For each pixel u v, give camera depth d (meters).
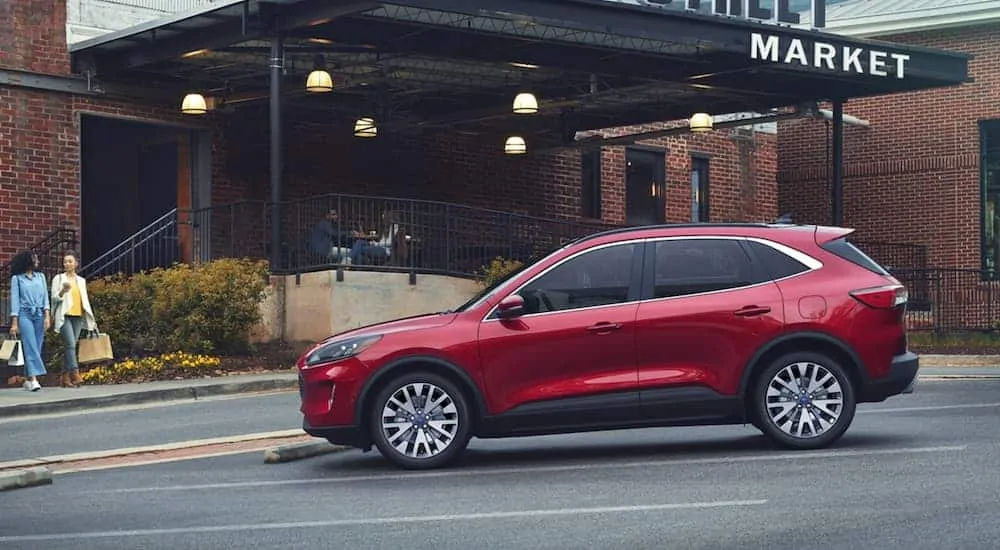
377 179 27.70
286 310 22.41
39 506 10.34
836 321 11.59
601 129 30.48
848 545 7.82
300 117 26.55
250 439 14.09
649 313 11.51
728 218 34.09
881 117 35.19
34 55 23.28
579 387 11.44
